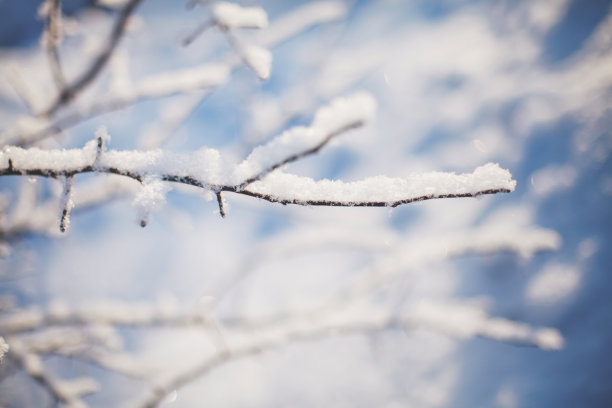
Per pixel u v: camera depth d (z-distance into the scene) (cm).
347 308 104
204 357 86
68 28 67
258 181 47
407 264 100
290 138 47
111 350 97
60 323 85
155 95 76
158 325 90
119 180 89
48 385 75
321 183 47
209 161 47
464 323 94
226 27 55
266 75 55
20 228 84
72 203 49
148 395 82
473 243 99
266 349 91
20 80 67
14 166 48
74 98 65
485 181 46
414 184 47
